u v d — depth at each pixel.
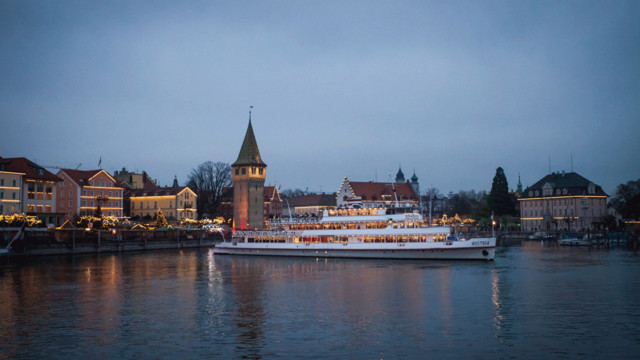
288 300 62.31
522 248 144.38
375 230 107.56
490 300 61.06
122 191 181.00
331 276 81.88
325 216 115.19
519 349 42.19
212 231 176.00
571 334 46.19
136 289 70.88
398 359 40.03
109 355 41.34
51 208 146.25
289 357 40.69
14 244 115.38
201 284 75.25
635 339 44.56
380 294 65.44
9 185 134.25
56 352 42.06
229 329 48.75
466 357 40.41
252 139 179.00
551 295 63.88
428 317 52.78
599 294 64.38
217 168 199.62
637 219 194.12
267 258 114.12
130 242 141.50
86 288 71.69
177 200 192.25
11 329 48.94
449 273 83.62
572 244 157.62
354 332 47.38
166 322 51.56
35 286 73.38
